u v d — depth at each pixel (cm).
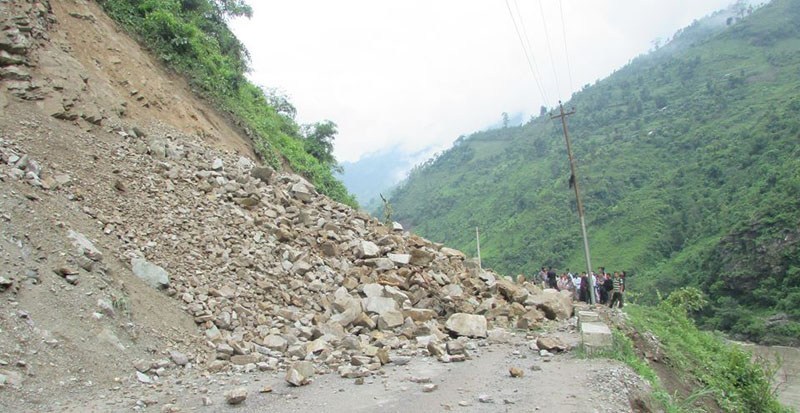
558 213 7912
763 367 1419
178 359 684
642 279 5831
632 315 1423
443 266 1297
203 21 2250
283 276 1002
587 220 7488
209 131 1545
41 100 1020
